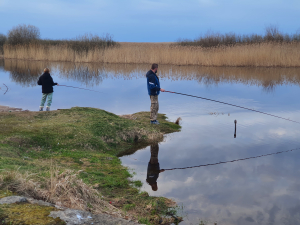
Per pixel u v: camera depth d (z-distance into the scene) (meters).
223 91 16.55
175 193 5.37
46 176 4.69
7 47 39.44
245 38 34.00
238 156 7.33
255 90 16.78
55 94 16.03
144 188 5.56
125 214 4.32
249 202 5.02
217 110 12.52
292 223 4.38
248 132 9.34
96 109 10.93
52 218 3.03
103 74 23.83
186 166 6.75
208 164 6.85
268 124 10.22
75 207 3.82
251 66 27.92
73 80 20.89
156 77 10.20
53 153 7.01
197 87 17.81
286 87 17.66
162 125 10.05
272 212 4.69
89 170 6.12
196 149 7.95
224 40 34.47
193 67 27.97
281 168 6.50
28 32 41.12
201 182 5.84
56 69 26.83
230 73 23.67
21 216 3.01
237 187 5.60
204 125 10.28
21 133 7.64
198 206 4.88
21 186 3.84
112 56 32.53
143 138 8.90
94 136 8.31
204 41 34.88
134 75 23.36
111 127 9.09
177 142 8.59
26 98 14.56
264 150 7.73
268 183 5.75
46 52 36.50
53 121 9.15
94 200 4.39
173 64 30.47
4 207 3.17
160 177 6.12
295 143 8.22
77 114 10.05
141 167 6.73
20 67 28.28
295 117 11.11
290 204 4.93
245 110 12.41
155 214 4.60
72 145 7.61
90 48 34.94
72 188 4.20
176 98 15.11
